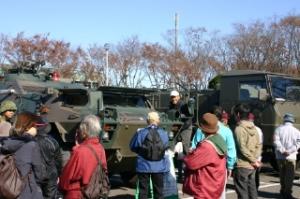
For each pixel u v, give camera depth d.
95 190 5.48
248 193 8.41
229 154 7.96
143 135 8.39
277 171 14.81
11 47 30.67
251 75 14.60
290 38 30.73
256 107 14.30
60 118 10.87
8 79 12.70
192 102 14.21
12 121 9.97
